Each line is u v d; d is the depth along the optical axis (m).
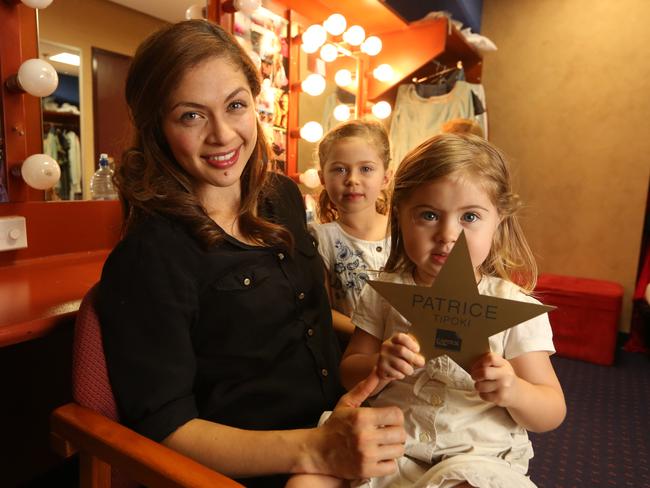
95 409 0.64
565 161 2.73
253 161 0.85
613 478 1.45
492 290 0.77
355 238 1.31
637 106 2.51
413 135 2.32
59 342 1.26
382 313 0.84
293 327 0.81
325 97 2.02
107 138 1.36
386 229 1.34
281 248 0.84
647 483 1.43
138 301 0.65
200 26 0.72
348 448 0.59
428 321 0.62
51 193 1.22
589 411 1.87
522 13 2.74
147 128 0.73
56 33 1.21
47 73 1.07
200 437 0.62
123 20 1.37
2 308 0.77
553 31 2.67
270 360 0.77
